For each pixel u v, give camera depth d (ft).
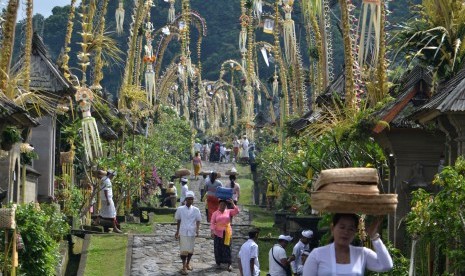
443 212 46.16
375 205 30.35
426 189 61.93
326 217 65.72
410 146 62.03
